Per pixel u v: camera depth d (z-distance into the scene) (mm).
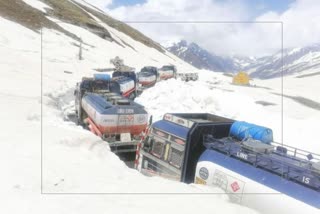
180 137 10844
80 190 7902
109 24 126875
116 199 7461
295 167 7824
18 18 66375
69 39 71438
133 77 33469
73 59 56375
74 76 41375
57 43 63531
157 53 126688
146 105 27266
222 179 9016
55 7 92500
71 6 110875
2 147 10602
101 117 16859
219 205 7504
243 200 8312
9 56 42688
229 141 9977
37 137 12102
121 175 9477
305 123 22625
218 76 80750
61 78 37094
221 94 28156
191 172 10547
